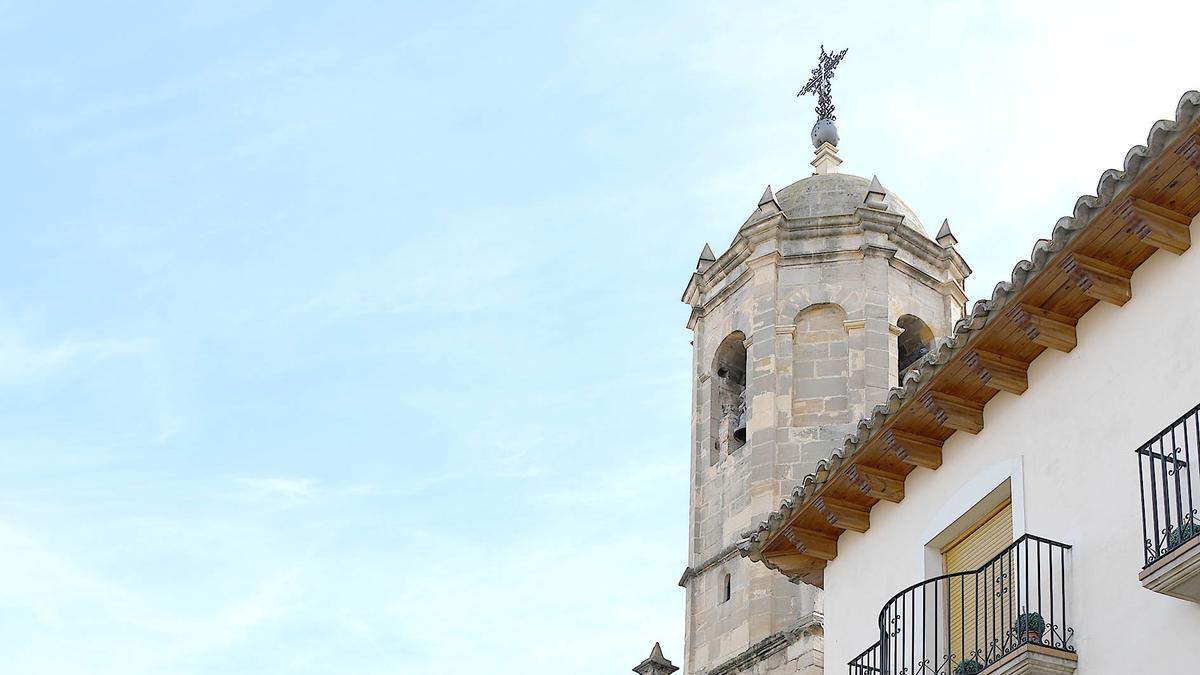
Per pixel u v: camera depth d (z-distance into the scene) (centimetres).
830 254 3719
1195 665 1530
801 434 3519
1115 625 1628
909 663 1931
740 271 3791
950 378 1889
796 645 3158
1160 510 1611
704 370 3797
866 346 3584
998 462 1862
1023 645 1645
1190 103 1541
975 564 1911
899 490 2047
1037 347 1817
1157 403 1662
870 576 2078
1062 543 1719
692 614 3522
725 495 3572
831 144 4091
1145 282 1709
